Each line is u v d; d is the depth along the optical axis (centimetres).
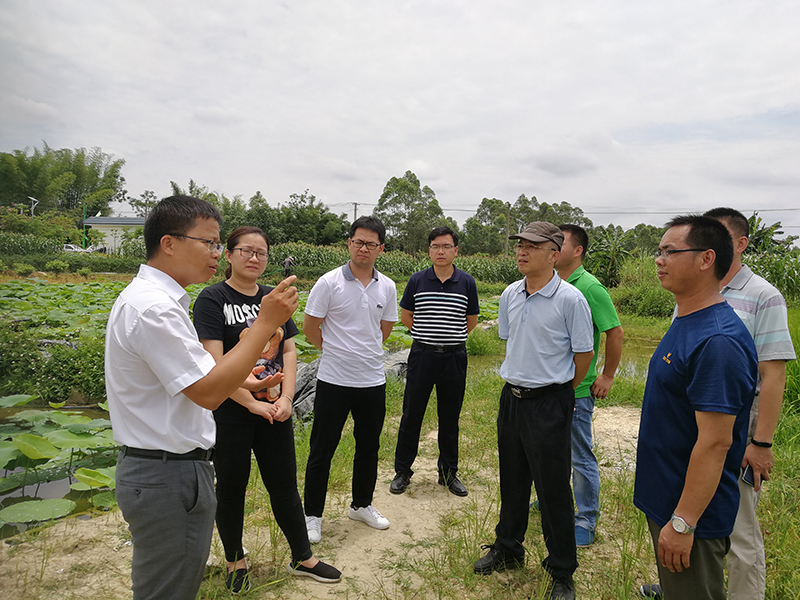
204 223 171
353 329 304
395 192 5525
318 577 260
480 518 334
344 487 375
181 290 171
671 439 182
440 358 373
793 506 329
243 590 245
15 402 488
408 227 5188
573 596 246
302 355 759
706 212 253
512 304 273
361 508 324
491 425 514
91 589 247
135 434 161
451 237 374
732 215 244
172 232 167
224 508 245
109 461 427
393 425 511
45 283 1532
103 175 5216
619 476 390
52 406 565
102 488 386
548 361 251
